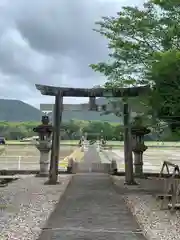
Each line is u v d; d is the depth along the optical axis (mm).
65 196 13266
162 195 11891
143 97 13422
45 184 16922
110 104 17922
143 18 12273
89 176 20453
